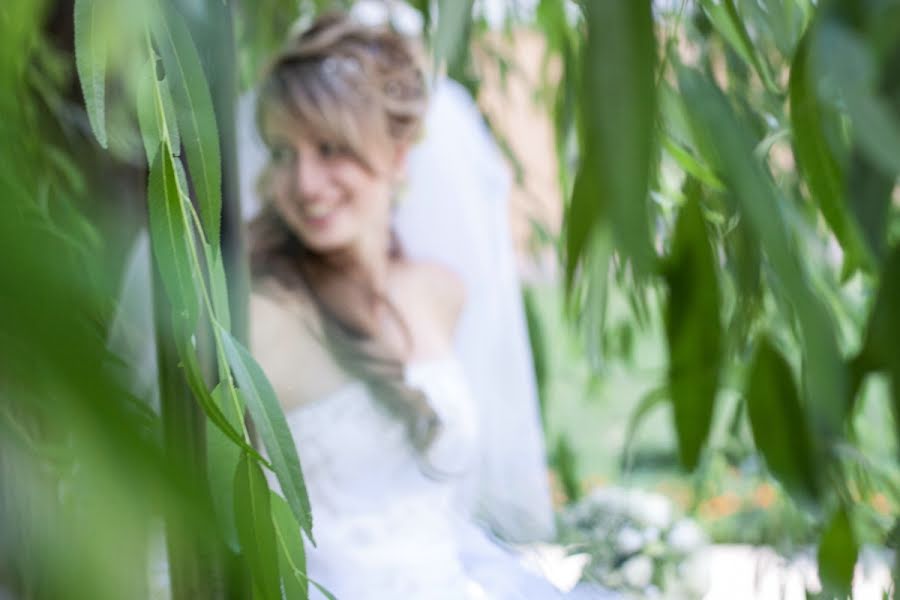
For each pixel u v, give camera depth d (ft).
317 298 4.66
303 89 4.61
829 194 1.42
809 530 2.62
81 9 1.04
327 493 4.48
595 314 1.98
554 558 4.45
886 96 1.06
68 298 0.48
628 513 4.67
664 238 1.92
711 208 1.90
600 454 7.07
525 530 4.99
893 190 1.14
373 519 4.45
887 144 1.03
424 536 4.41
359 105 4.70
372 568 4.28
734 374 2.17
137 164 1.83
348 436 4.50
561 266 2.76
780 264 1.45
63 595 0.57
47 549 0.63
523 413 5.31
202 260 1.41
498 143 4.75
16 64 1.44
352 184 4.78
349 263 4.80
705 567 4.38
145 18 1.05
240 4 3.80
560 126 2.64
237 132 1.58
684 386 1.69
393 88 4.82
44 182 1.69
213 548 1.06
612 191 0.85
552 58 3.95
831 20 1.10
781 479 1.68
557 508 5.54
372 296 4.82
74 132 1.90
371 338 4.65
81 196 1.82
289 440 1.09
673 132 1.83
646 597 4.42
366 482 4.53
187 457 1.28
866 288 2.27
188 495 0.53
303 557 1.19
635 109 0.85
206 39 1.45
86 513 0.58
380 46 4.76
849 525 1.69
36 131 1.74
